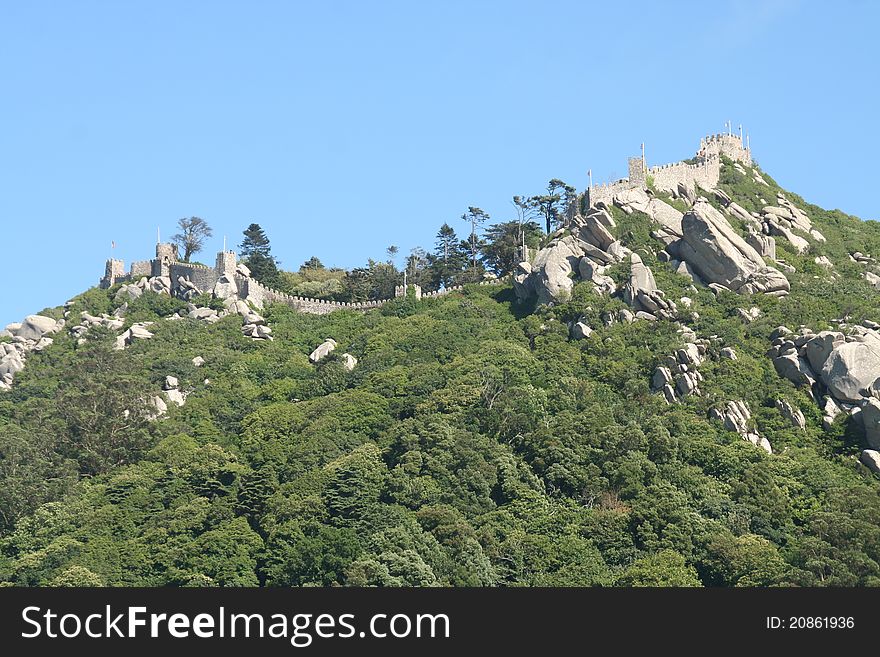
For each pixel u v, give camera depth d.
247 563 198.12
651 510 199.75
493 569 190.50
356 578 183.62
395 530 193.75
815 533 198.75
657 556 190.75
